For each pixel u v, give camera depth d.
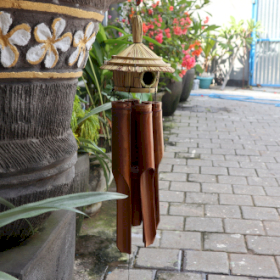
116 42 3.16
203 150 4.80
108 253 2.43
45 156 1.42
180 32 5.39
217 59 12.03
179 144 5.07
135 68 1.34
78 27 1.38
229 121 6.61
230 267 2.27
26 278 1.34
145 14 5.37
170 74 5.85
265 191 3.47
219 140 5.31
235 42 11.56
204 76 11.53
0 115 1.30
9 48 1.21
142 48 1.43
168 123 6.35
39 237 1.55
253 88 11.66
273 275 2.19
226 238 2.62
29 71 1.30
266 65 11.88
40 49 1.28
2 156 1.33
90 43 1.54
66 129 1.62
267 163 4.30
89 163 2.61
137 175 1.53
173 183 3.65
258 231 2.72
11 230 1.43
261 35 11.70
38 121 1.41
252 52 11.69
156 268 2.26
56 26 1.28
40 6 1.20
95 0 1.40
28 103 1.34
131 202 1.55
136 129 1.47
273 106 8.29
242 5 11.43
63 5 1.26
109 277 2.17
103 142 3.24
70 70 1.48
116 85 1.49
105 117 3.07
